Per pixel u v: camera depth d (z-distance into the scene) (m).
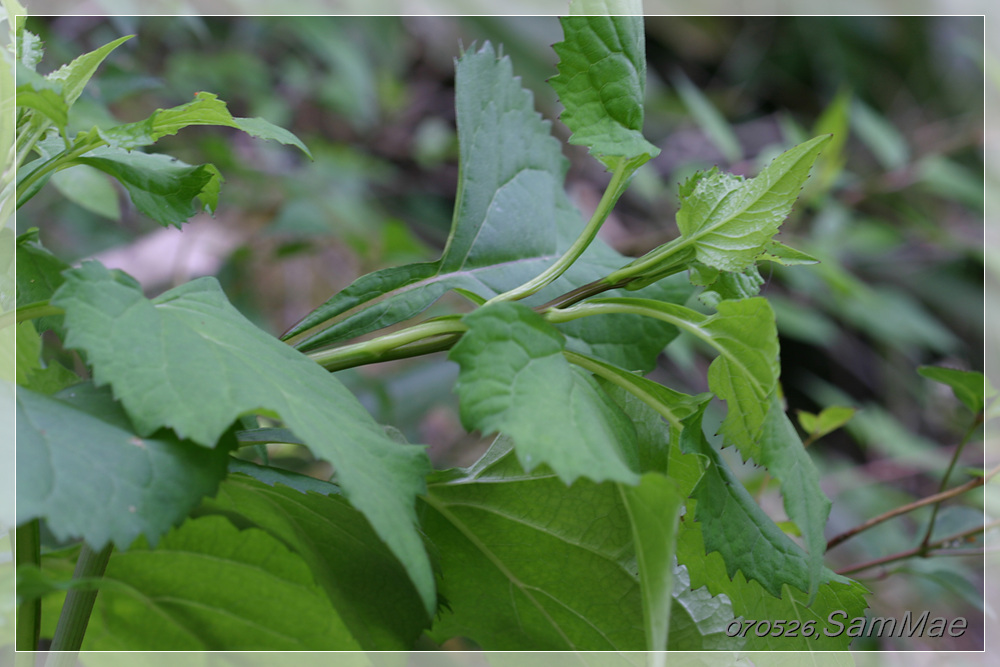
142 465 0.76
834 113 1.73
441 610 0.86
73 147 0.81
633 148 0.82
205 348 0.78
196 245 1.84
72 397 0.78
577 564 0.85
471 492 0.85
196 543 0.85
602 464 0.77
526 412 0.77
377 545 0.84
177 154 1.68
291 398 0.77
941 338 2.17
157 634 0.87
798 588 0.81
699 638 0.85
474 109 0.90
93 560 0.83
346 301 0.86
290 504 0.83
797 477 0.80
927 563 1.17
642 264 0.83
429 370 1.63
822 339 1.92
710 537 0.81
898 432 1.96
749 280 0.85
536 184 0.93
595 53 0.82
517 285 0.90
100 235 1.73
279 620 0.87
